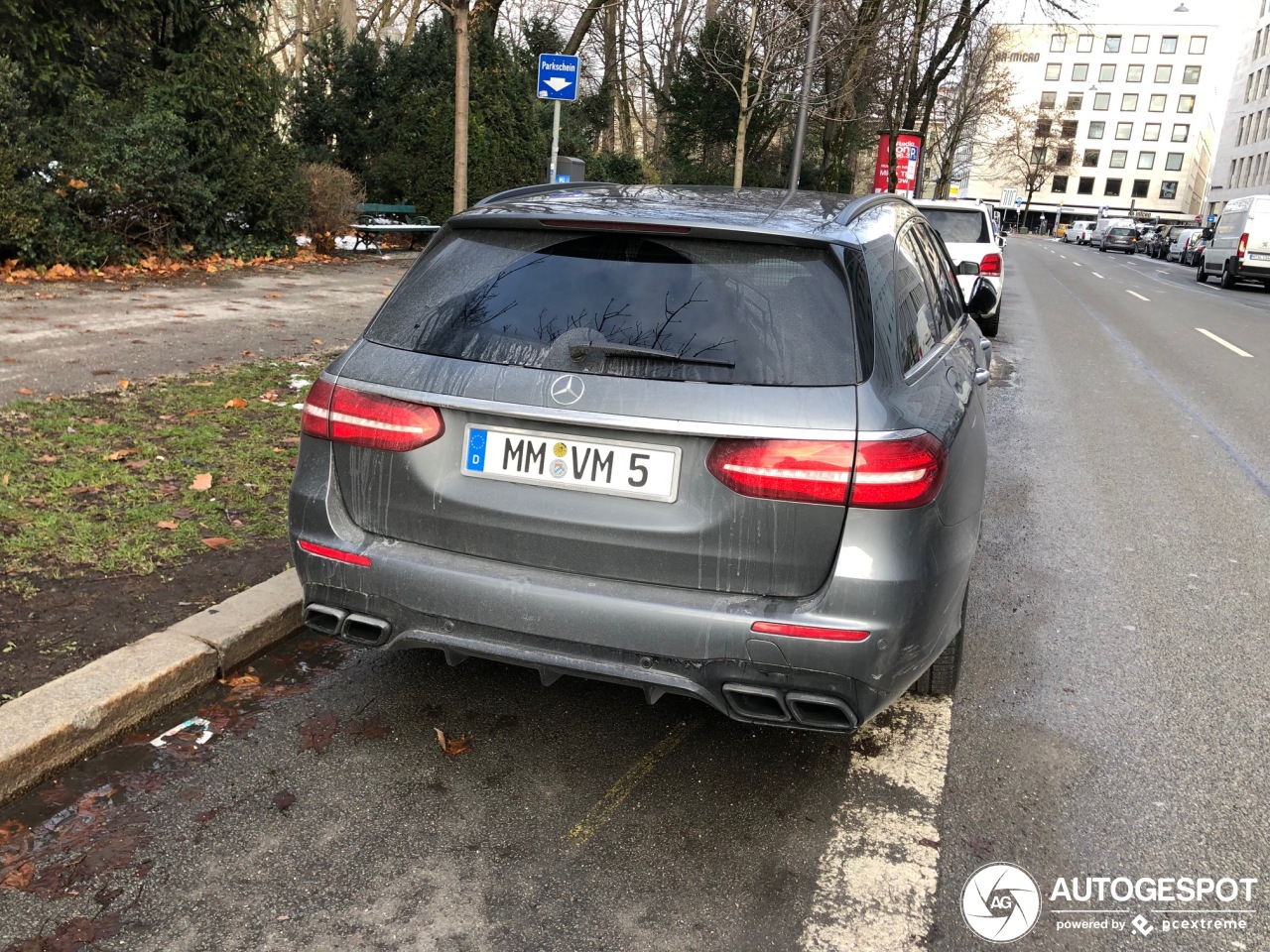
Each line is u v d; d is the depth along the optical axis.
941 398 2.79
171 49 12.86
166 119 11.88
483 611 2.56
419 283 2.87
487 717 3.18
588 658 2.52
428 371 2.63
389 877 2.41
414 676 3.42
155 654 3.15
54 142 10.79
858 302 2.55
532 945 2.21
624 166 27.56
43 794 2.65
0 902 2.25
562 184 3.41
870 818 2.74
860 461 2.34
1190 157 115.31
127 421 5.66
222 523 4.34
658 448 2.43
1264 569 4.91
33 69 11.23
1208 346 13.95
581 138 26.47
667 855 2.54
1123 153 117.06
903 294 2.97
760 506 2.38
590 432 2.47
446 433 2.62
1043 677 3.65
